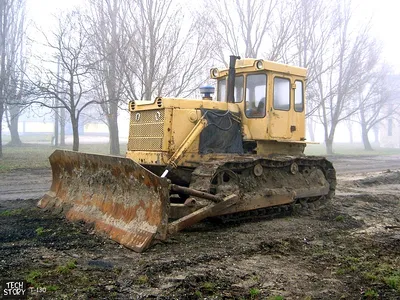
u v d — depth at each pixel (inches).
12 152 1119.6
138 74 784.3
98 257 244.2
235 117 370.0
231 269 231.0
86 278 209.0
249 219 350.3
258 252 264.7
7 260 232.2
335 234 317.1
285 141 382.0
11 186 538.3
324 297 197.6
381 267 239.5
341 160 1172.5
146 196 280.5
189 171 340.5
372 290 204.7
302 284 213.3
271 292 201.8
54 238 278.4
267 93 368.5
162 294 193.8
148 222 271.6
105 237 283.0
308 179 409.1
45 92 749.9
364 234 320.5
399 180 702.5
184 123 335.0
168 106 329.4
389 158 1275.8
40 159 895.7
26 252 247.4
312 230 327.9
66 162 361.4
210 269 229.0
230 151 364.5
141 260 237.9
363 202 468.4
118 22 783.7
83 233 293.4
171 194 344.2
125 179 294.7
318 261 249.9
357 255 263.3
